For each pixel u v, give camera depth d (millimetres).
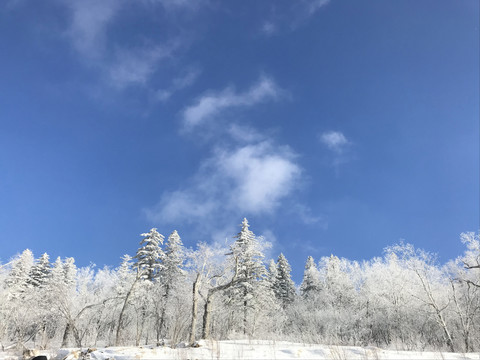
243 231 33438
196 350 11133
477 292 24953
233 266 21938
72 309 24266
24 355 11922
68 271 46219
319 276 47062
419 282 28703
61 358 11445
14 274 38312
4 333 22000
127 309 26719
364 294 36719
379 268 36312
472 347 21781
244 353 10750
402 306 31344
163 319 25172
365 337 30281
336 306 39375
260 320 29469
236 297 29906
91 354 11016
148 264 34250
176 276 30422
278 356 10359
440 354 11094
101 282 33531
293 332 32812
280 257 54344
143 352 10930
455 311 25375
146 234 35969
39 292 24219
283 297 49688
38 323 23312
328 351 10930
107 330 28375
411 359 10250
